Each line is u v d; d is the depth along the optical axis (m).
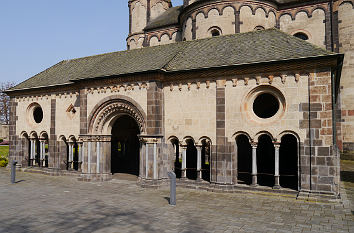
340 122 27.89
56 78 22.83
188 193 14.93
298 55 13.46
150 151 16.42
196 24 26.30
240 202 13.03
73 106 20.70
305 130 13.40
